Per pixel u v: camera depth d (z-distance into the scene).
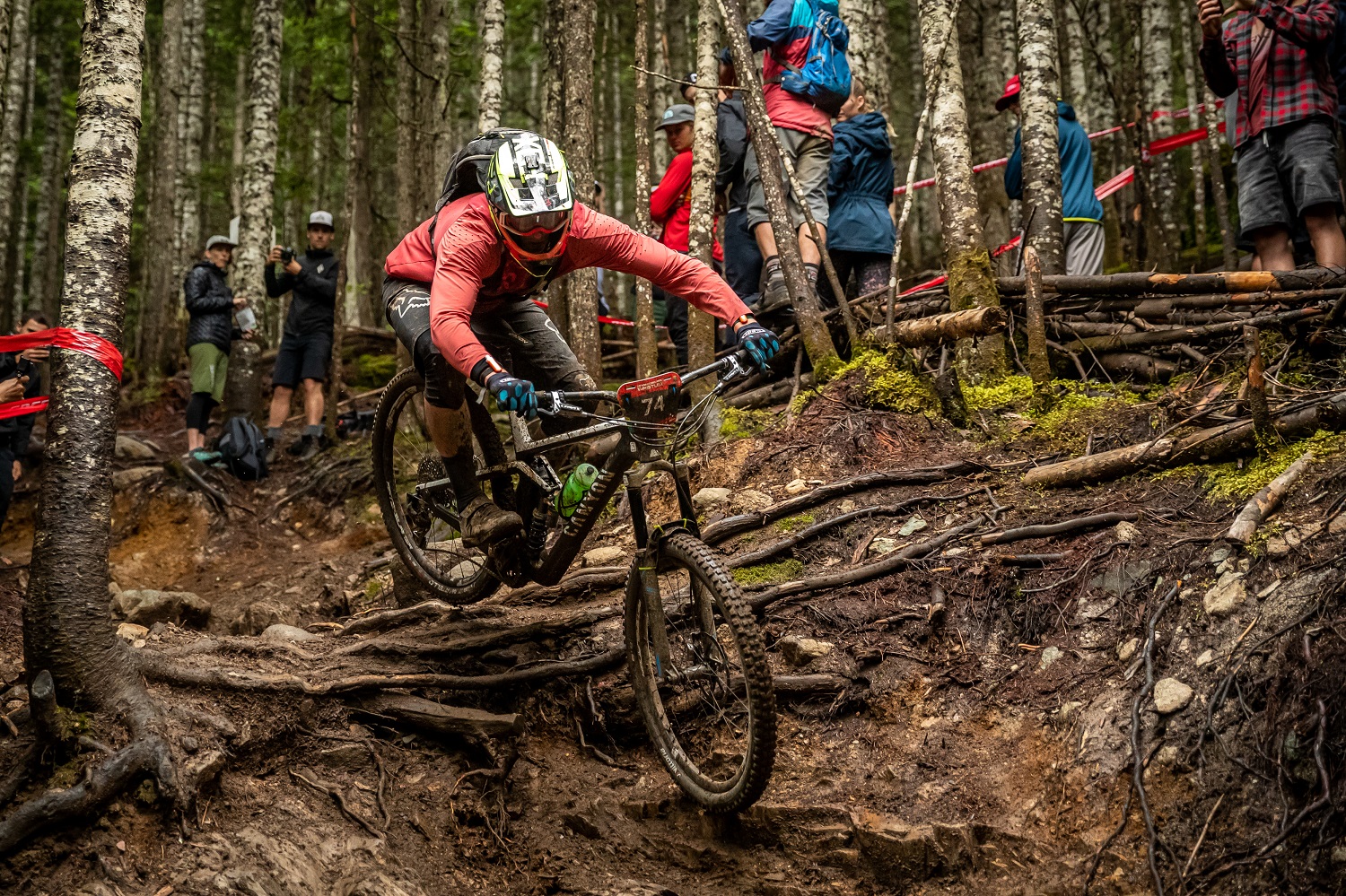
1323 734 2.29
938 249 13.49
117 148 2.89
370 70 9.64
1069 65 10.45
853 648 3.22
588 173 6.06
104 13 2.90
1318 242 4.38
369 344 10.10
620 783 3.15
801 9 5.42
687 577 3.77
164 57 11.34
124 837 2.51
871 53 7.38
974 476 3.93
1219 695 2.57
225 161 15.85
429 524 3.89
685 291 3.13
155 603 4.19
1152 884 2.36
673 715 3.25
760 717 2.60
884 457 4.25
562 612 3.72
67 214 2.86
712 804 2.83
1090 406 4.14
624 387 2.79
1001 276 4.96
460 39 11.52
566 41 6.10
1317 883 2.15
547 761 3.22
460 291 2.88
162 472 6.66
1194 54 11.45
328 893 2.58
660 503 4.63
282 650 3.37
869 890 2.67
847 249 5.54
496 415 7.22
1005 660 3.08
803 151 5.46
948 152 4.85
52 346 2.83
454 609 3.79
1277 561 2.79
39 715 2.56
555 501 3.21
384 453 4.02
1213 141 7.79
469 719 3.16
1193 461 3.46
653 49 12.12
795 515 3.97
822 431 4.44
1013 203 7.72
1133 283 4.30
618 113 16.36
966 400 4.46
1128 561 3.13
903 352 4.62
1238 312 4.17
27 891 2.37
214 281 7.21
